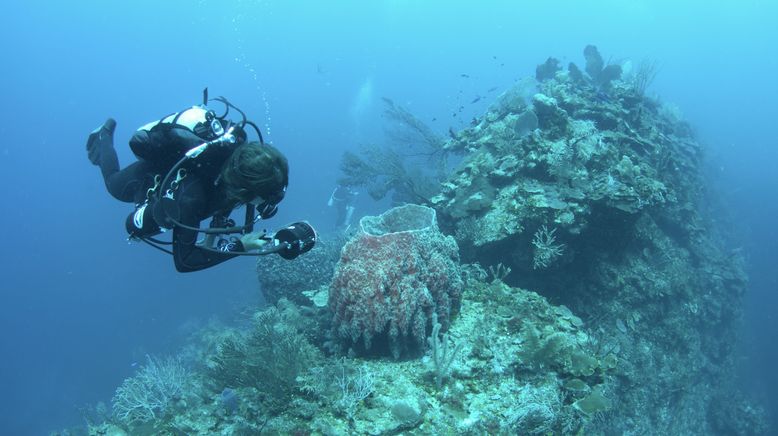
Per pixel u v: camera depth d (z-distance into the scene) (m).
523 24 99.38
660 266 8.57
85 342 26.39
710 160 21.89
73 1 90.50
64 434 8.12
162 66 101.19
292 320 5.61
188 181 1.68
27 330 28.34
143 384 6.32
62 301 30.17
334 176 37.62
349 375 4.30
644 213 8.30
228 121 1.92
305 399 4.16
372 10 107.69
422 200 9.62
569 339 4.87
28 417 22.59
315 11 108.94
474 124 11.94
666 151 10.33
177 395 5.52
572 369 4.52
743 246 18.81
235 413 4.39
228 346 4.99
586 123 8.55
